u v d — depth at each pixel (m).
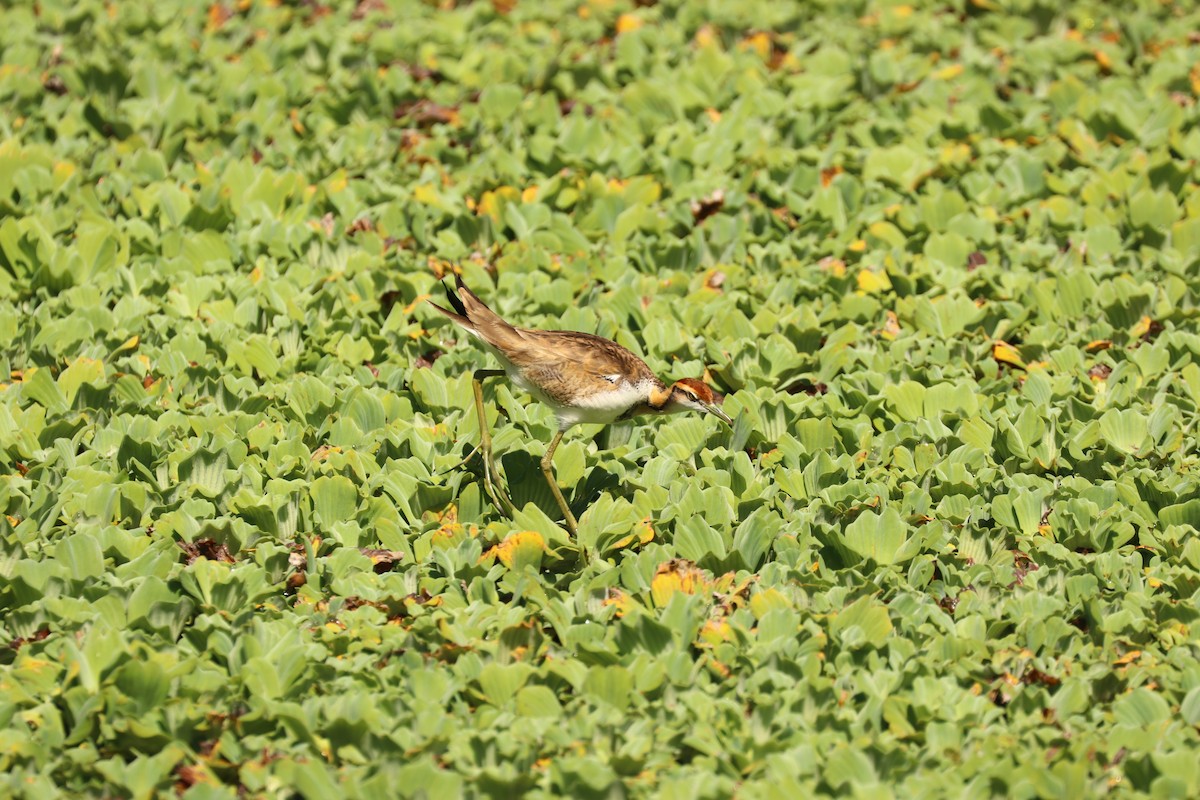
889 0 21.22
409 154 16.64
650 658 8.94
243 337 12.96
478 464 11.19
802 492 10.95
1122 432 11.59
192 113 17.36
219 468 10.86
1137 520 10.53
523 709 8.70
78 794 8.01
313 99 17.83
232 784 8.30
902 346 12.95
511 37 19.81
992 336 13.59
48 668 8.72
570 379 10.67
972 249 14.78
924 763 8.27
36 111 17.25
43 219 14.57
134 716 8.45
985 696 8.84
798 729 8.57
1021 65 18.89
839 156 16.58
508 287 13.77
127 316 13.28
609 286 14.12
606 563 10.10
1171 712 8.65
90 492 10.31
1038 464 11.33
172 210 15.09
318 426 11.77
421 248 14.92
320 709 8.60
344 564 10.05
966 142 17.14
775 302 13.69
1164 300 13.66
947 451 11.59
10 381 12.14
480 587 9.79
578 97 18.23
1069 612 9.70
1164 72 18.41
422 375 12.07
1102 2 21.02
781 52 19.91
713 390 11.66
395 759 8.10
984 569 10.00
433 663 9.12
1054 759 8.22
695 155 16.64
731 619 9.45
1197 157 16.44
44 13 20.09
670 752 8.34
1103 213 15.38
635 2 21.17
